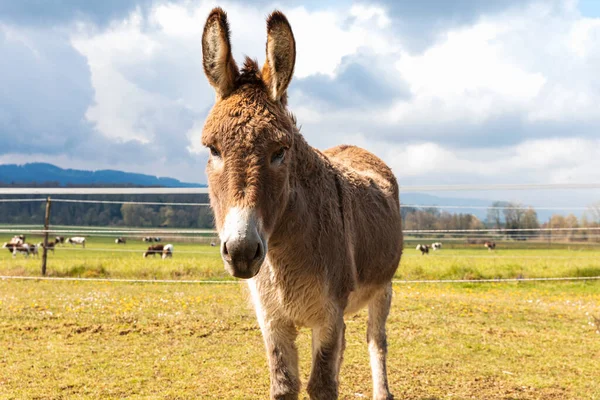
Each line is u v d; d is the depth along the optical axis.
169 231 10.77
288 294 3.11
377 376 4.50
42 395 4.21
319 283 3.12
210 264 12.83
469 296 9.77
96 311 7.16
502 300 9.28
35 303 7.55
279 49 2.69
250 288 3.48
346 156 5.11
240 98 2.68
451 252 29.05
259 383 4.65
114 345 5.70
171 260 14.06
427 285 11.57
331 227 3.23
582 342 6.31
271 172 2.60
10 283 10.34
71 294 8.86
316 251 3.09
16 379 4.56
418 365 5.30
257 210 2.48
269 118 2.63
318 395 3.17
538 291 11.05
